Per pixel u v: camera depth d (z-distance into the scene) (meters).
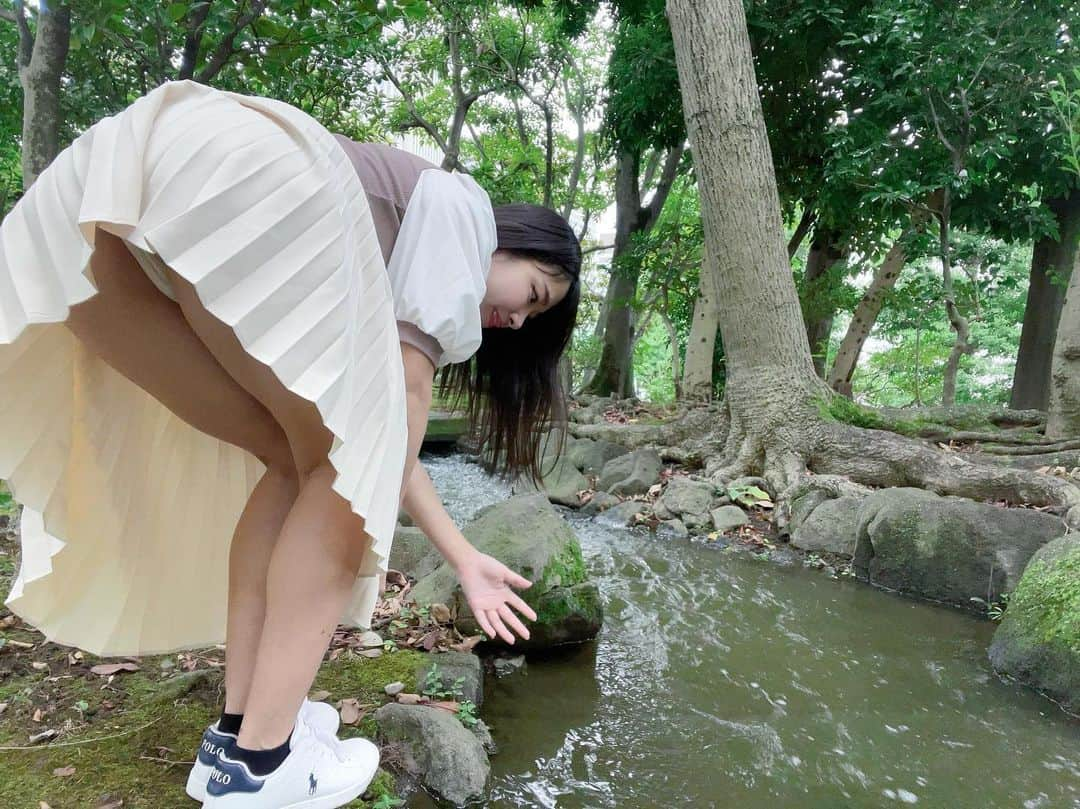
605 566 3.17
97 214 0.79
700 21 4.27
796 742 1.80
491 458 1.62
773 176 4.38
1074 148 4.12
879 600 2.82
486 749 1.67
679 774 1.65
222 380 1.07
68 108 4.55
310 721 1.26
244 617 1.12
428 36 10.03
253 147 0.89
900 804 1.57
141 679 1.70
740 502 4.00
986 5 5.09
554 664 2.17
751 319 4.32
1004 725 1.90
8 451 1.04
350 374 0.92
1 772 1.33
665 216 11.98
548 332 1.48
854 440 4.06
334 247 0.93
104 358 1.03
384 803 1.32
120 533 1.22
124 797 1.27
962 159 5.07
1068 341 4.32
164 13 3.24
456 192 1.17
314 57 5.37
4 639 1.83
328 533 0.98
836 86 7.10
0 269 0.89
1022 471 3.51
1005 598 2.67
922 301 7.11
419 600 2.24
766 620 2.59
